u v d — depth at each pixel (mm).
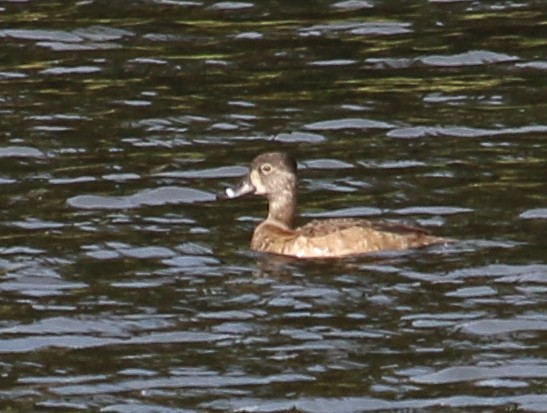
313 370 19812
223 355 20188
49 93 28266
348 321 20875
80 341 20562
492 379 19625
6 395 19375
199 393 19375
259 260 22562
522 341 20391
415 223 23453
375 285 21734
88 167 25469
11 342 20531
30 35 30562
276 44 30219
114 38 30516
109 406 19125
